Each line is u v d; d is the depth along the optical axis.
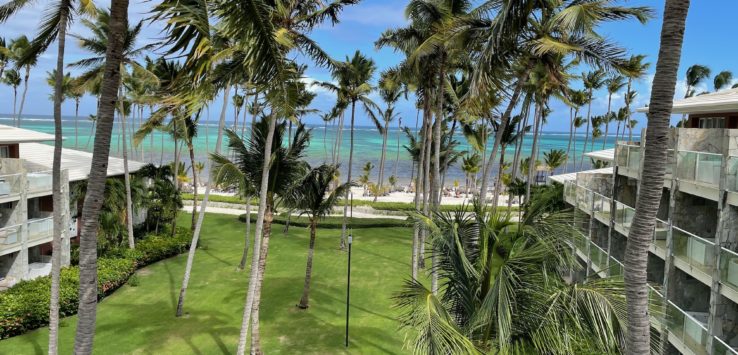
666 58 6.90
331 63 14.85
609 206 18.92
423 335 7.68
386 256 29.11
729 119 16.95
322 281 23.88
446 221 9.77
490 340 9.16
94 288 8.01
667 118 6.98
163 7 7.11
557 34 14.76
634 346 7.29
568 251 8.70
